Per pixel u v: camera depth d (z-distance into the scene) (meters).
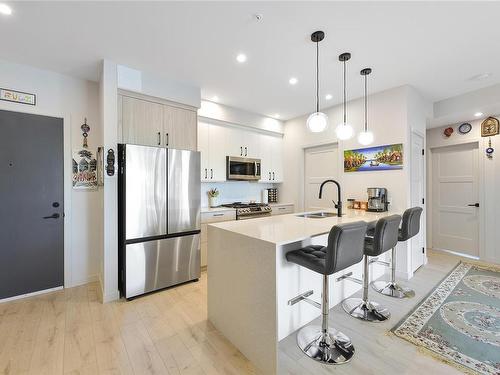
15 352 1.74
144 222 2.63
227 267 1.93
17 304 2.44
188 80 2.97
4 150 2.50
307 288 2.08
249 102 3.73
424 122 3.49
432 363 1.63
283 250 1.90
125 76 2.62
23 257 2.59
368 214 2.85
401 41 2.17
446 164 4.25
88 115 2.96
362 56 2.43
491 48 2.28
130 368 1.60
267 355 1.56
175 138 3.03
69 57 2.44
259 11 1.80
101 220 2.74
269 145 4.60
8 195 2.52
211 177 3.79
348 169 3.62
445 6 1.75
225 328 1.94
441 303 2.42
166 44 2.22
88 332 1.98
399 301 2.47
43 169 2.70
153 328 2.04
